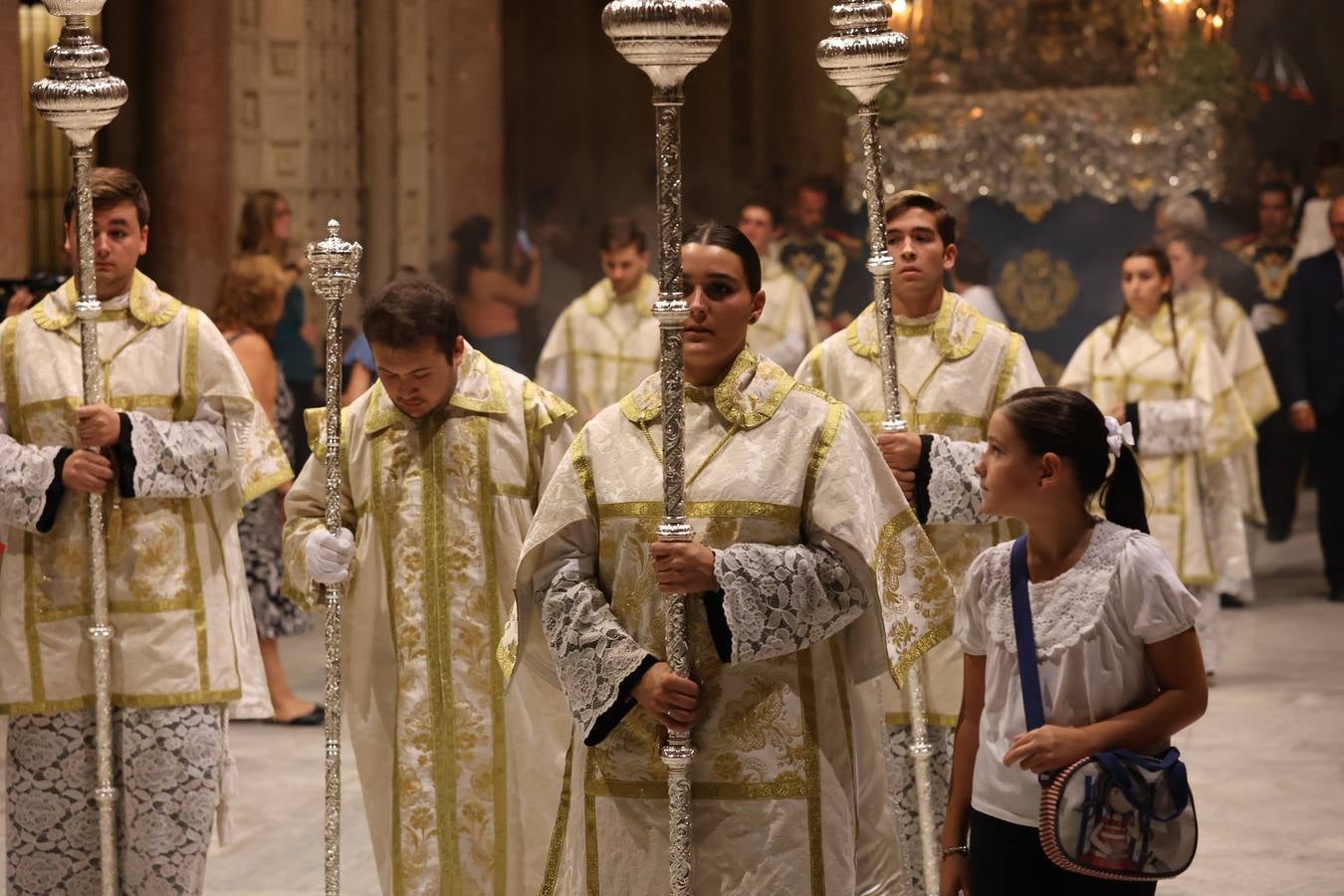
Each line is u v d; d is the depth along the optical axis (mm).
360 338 9148
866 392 4723
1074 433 3174
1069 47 12969
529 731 4117
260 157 12859
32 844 4461
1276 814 6043
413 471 4152
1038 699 3164
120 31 11375
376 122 13609
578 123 18359
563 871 3225
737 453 3084
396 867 4125
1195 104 12281
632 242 8969
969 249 11023
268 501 7750
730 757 3027
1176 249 10117
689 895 2951
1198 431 8156
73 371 4438
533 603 3238
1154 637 3131
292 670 8766
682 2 2859
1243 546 9289
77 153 4180
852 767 3135
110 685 4434
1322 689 7871
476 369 4219
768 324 10055
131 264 4508
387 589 4152
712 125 18953
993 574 3283
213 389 4504
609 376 9008
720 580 2932
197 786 4461
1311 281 10133
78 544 4414
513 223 16594
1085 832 3041
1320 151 13430
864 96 4062
